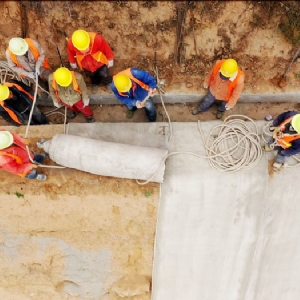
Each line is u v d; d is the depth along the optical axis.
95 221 7.24
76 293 7.66
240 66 7.26
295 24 6.91
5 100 5.98
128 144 6.88
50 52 7.32
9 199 7.01
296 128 5.38
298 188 6.95
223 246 7.30
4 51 7.37
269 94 7.29
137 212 7.11
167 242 7.26
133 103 6.32
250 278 7.52
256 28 7.12
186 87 7.27
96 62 6.26
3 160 5.49
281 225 7.22
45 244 7.45
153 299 7.64
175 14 7.15
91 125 7.11
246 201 7.00
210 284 7.55
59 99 6.39
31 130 7.13
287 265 7.49
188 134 7.07
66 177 6.95
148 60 7.31
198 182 6.87
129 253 7.47
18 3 7.19
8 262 7.55
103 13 7.21
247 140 6.84
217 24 7.14
